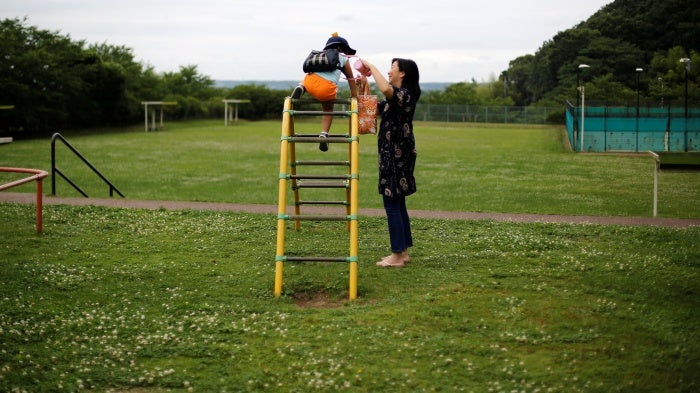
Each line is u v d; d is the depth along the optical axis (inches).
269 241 421.1
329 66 334.6
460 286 320.2
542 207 649.6
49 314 287.3
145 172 1021.2
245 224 473.1
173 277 343.3
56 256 383.6
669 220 522.9
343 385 221.8
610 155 1400.1
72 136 1941.4
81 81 2100.1
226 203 598.9
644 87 2842.0
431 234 445.1
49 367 236.7
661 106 1808.6
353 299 304.8
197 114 3085.6
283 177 316.8
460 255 381.1
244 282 332.8
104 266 363.3
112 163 1159.0
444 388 219.9
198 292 318.7
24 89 1836.9
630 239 430.9
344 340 257.0
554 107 3061.0
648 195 763.4
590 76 3129.9
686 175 1011.3
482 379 226.1
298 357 243.9
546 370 231.6
